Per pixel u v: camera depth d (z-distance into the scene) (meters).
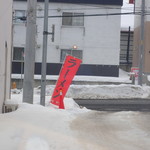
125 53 47.91
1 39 12.17
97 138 9.15
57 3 35.03
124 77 38.03
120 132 10.12
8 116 11.37
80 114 14.04
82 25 35.41
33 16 15.41
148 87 27.81
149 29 36.69
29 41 15.41
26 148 7.43
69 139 8.67
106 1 35.12
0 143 7.71
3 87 13.16
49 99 20.38
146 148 8.20
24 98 15.45
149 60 36.41
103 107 20.19
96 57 35.59
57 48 35.19
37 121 10.87
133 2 36.19
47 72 35.22
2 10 12.22
